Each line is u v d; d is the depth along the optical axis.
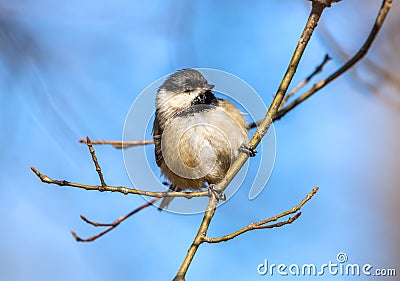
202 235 8.15
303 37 8.54
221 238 8.00
